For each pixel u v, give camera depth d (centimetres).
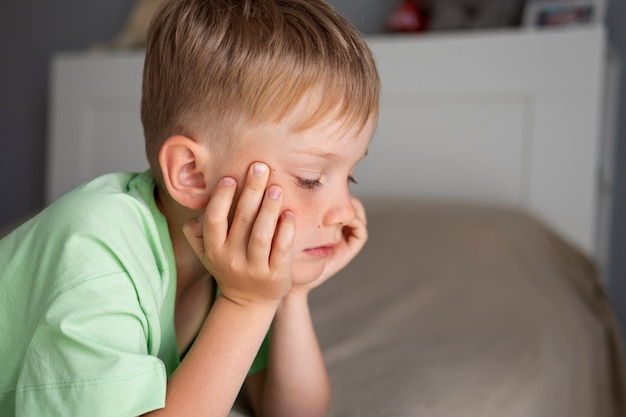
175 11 68
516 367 96
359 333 107
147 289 60
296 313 76
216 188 60
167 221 70
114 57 256
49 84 304
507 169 205
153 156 70
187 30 66
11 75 310
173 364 69
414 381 85
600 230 219
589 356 127
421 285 133
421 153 215
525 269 145
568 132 198
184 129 65
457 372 90
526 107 203
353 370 89
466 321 119
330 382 85
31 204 308
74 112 262
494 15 220
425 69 213
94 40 298
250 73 61
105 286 56
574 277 167
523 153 204
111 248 57
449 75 211
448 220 165
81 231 58
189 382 58
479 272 139
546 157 200
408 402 77
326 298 127
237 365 59
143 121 72
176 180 64
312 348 77
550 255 160
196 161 64
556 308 131
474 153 209
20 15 308
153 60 69
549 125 200
